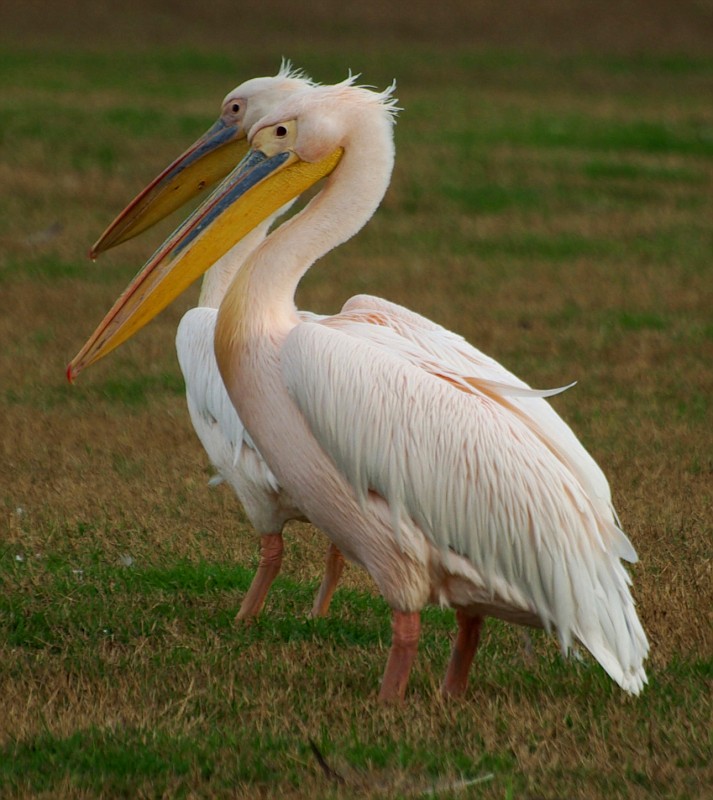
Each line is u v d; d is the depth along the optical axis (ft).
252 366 27.20
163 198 38.81
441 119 123.34
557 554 25.93
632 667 25.95
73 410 50.42
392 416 25.81
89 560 35.94
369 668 29.07
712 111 135.03
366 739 24.85
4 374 54.95
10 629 31.58
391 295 69.10
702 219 90.99
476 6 201.87
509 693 27.40
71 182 92.58
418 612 27.12
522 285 72.69
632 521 38.04
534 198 95.14
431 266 76.54
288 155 28.81
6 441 45.91
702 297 70.79
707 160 111.34
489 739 24.70
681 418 49.55
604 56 176.24
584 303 69.05
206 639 31.01
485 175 100.94
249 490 32.27
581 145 114.21
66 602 32.99
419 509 26.07
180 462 44.19
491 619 33.12
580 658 27.63
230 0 194.39
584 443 46.32
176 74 144.36
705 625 30.96
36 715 25.71
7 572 34.91
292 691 27.48
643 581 33.91
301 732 25.21
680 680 27.91
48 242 79.36
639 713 26.00
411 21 191.93
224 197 29.01
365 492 26.32
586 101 140.15
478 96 140.46
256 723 25.62
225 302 27.73
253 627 32.01
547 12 201.67
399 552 26.55
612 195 97.25
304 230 28.12
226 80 142.51
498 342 61.05
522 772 23.48
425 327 29.78
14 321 63.31
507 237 84.69
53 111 113.80
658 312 67.41
